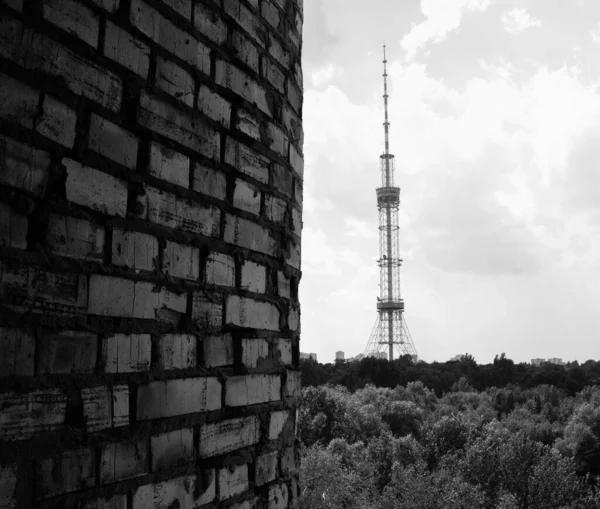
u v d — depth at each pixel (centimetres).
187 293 201
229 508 215
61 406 153
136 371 177
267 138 257
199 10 214
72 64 162
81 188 163
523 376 8769
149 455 179
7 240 144
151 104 190
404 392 6944
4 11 145
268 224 255
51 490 148
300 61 300
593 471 4434
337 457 3192
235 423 222
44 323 150
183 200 202
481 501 2928
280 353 261
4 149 144
